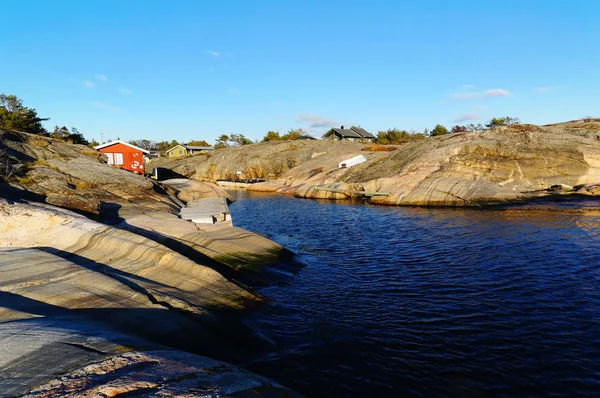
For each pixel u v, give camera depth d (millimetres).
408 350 8242
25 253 9477
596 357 7879
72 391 3836
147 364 4742
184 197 30312
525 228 20500
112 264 9812
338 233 21531
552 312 10055
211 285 9828
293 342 8539
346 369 7504
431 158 38906
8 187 15125
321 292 11766
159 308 7609
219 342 7609
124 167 38406
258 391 4668
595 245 16453
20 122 33094
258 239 15789
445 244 17766
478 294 11422
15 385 3895
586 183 32500
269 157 65062
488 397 6664
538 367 7551
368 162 48656
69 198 15594
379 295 11508
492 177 34594
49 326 5695
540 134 37688
